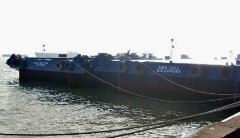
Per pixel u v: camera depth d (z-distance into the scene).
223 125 5.05
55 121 15.27
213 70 19.59
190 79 21.36
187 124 14.90
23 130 13.27
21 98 23.62
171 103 21.42
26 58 36.22
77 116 16.66
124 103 21.50
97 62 27.31
